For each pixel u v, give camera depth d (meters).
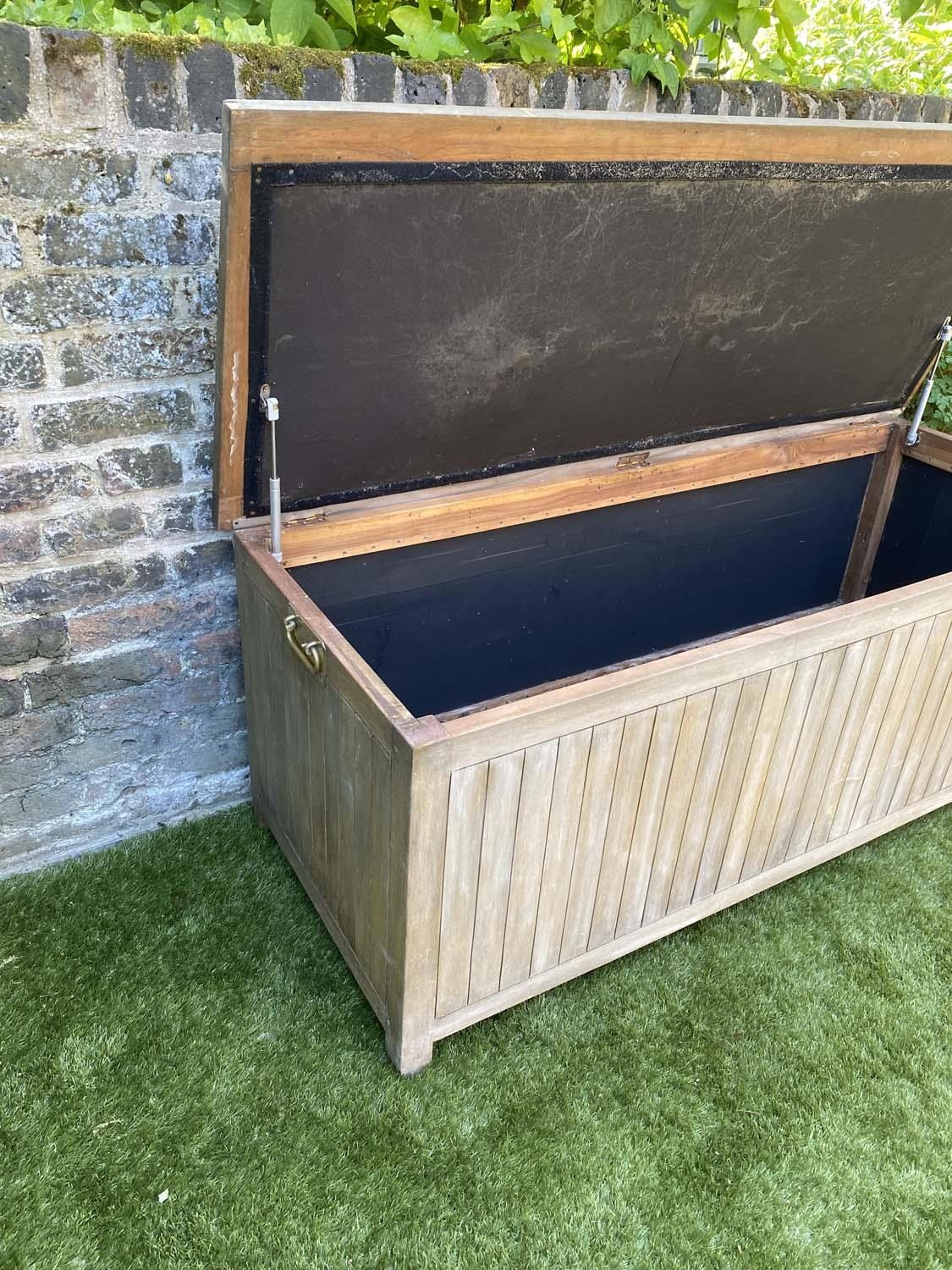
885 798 2.49
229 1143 1.78
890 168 2.10
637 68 2.20
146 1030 1.98
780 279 2.29
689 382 2.50
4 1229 1.62
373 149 1.54
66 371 1.88
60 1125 1.79
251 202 1.52
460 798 1.60
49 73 1.62
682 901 2.20
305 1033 2.00
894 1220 1.73
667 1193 1.75
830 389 2.85
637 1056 2.00
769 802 2.19
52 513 2.00
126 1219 1.65
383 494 2.30
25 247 1.73
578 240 1.90
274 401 1.85
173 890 2.33
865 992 2.18
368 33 2.27
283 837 2.35
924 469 3.08
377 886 1.78
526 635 2.84
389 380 1.99
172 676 2.36
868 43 3.29
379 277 1.76
